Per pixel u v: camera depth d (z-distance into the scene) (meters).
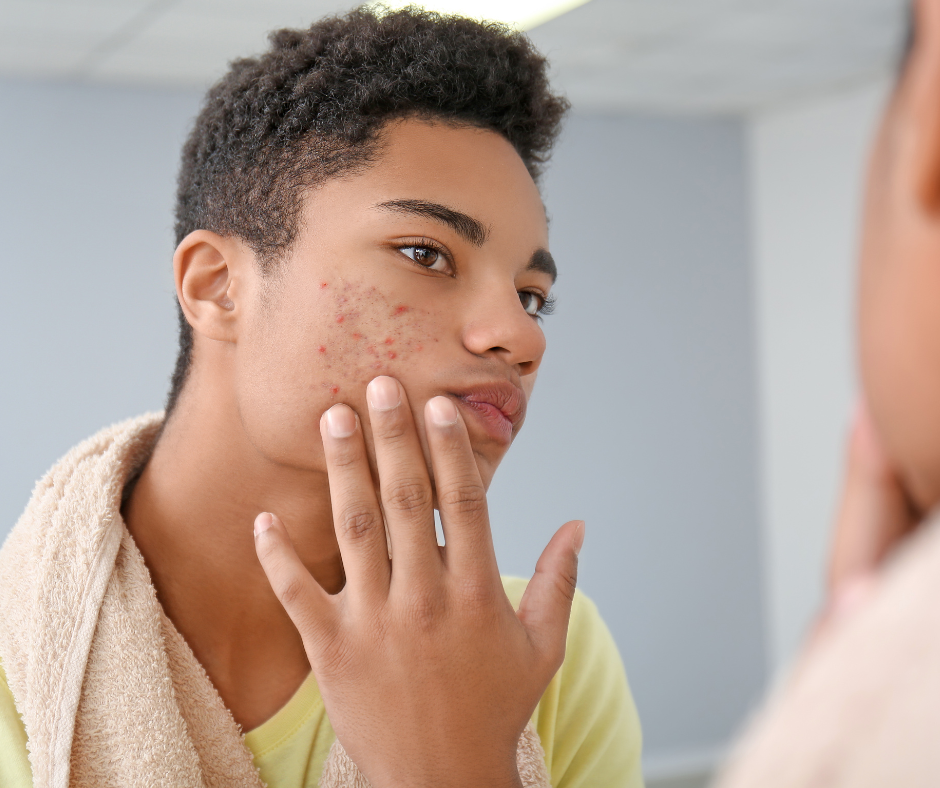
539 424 3.57
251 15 2.47
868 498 0.12
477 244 0.51
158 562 0.58
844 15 2.66
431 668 0.47
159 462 0.59
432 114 0.52
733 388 3.86
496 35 0.57
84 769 0.52
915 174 0.11
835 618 0.12
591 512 3.63
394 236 0.50
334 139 0.51
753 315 3.91
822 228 3.60
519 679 0.49
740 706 3.81
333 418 0.48
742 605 3.84
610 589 3.65
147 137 3.12
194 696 0.55
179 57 2.83
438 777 0.47
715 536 3.81
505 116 0.54
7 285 2.95
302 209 0.51
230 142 0.55
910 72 0.11
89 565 0.54
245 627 0.58
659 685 3.70
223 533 0.56
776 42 2.90
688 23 2.71
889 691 0.10
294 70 0.54
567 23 2.68
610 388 3.67
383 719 0.47
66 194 3.02
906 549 0.11
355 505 0.48
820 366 3.63
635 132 3.75
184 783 0.52
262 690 0.59
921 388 0.11
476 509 0.48
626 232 3.71
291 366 0.51
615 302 3.69
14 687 0.53
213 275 0.55
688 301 3.80
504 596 0.49
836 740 0.10
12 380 2.95
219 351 0.55
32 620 0.53
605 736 0.72
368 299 0.50
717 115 3.85
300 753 0.58
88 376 3.04
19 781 0.53
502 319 0.50
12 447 2.95
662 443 3.74
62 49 2.75
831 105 3.53
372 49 0.52
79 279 3.04
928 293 0.11
